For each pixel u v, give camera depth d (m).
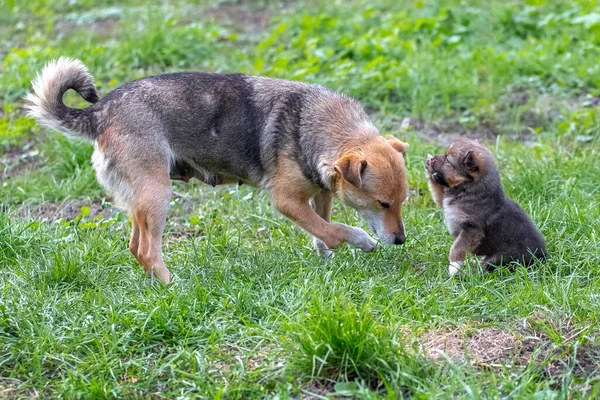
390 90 9.84
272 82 6.31
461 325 5.12
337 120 6.05
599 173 7.34
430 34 11.44
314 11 13.18
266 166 6.16
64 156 8.44
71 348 4.96
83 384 4.57
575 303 5.23
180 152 6.14
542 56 10.25
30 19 14.23
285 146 6.06
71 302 5.44
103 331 5.09
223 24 13.07
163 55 11.03
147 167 5.91
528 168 7.54
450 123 9.27
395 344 4.68
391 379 4.53
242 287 5.54
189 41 11.42
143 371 4.77
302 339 4.67
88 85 6.19
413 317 5.23
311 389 4.55
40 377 4.74
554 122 9.02
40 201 7.79
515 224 5.75
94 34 12.48
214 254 6.38
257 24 13.20
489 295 5.43
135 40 11.16
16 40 12.92
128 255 6.41
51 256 6.16
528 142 8.74
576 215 6.46
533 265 5.79
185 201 7.76
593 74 9.77
